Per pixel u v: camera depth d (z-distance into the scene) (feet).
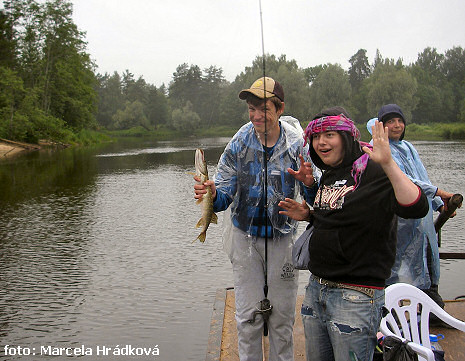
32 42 184.65
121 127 324.39
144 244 32.35
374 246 8.06
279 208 10.60
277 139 10.67
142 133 291.17
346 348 8.12
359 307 8.04
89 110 203.10
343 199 8.23
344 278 8.21
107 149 146.82
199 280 25.27
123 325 20.03
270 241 10.68
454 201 11.69
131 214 42.50
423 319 9.91
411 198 7.51
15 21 183.42
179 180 66.13
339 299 8.23
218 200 10.66
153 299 22.74
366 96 179.93
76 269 27.25
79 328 19.86
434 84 262.06
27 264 28.27
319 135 8.63
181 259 28.91
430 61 332.19
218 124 222.48
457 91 288.30
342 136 8.46
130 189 58.08
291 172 9.99
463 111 214.69
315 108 152.97
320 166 9.07
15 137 148.77
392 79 174.91
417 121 231.09
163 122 323.78
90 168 84.48
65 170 81.30
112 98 377.71
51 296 23.25
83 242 33.14
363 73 261.24
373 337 8.18
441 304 13.62
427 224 13.00
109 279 25.54
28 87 177.88
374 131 7.64
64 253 30.50
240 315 10.93
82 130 196.24
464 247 30.04
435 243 13.23
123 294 23.41
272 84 10.40
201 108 167.73
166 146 158.92
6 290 24.03
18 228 37.52
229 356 12.35
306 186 10.15
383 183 7.97
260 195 10.58
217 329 13.80
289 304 10.85
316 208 8.84
